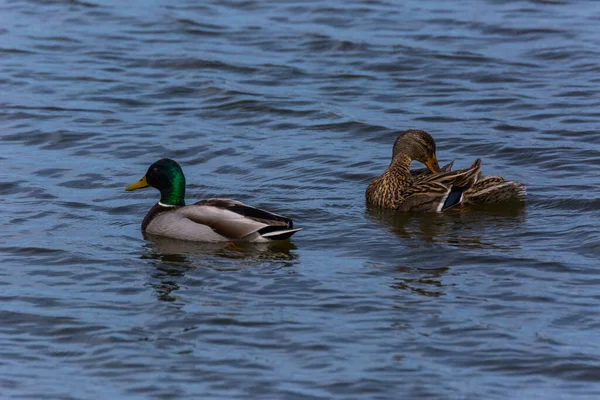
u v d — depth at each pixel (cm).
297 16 3002
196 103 2383
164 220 1639
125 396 1137
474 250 1550
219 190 1866
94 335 1283
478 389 1144
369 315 1327
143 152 2075
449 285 1421
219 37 2833
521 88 2441
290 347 1243
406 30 2862
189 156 2058
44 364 1216
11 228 1666
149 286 1432
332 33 2834
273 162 2017
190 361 1212
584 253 1530
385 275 1461
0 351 1247
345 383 1155
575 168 1947
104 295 1405
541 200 1780
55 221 1703
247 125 2250
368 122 2241
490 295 1385
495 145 2088
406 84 2494
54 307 1366
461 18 2955
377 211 1759
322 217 1727
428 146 1819
